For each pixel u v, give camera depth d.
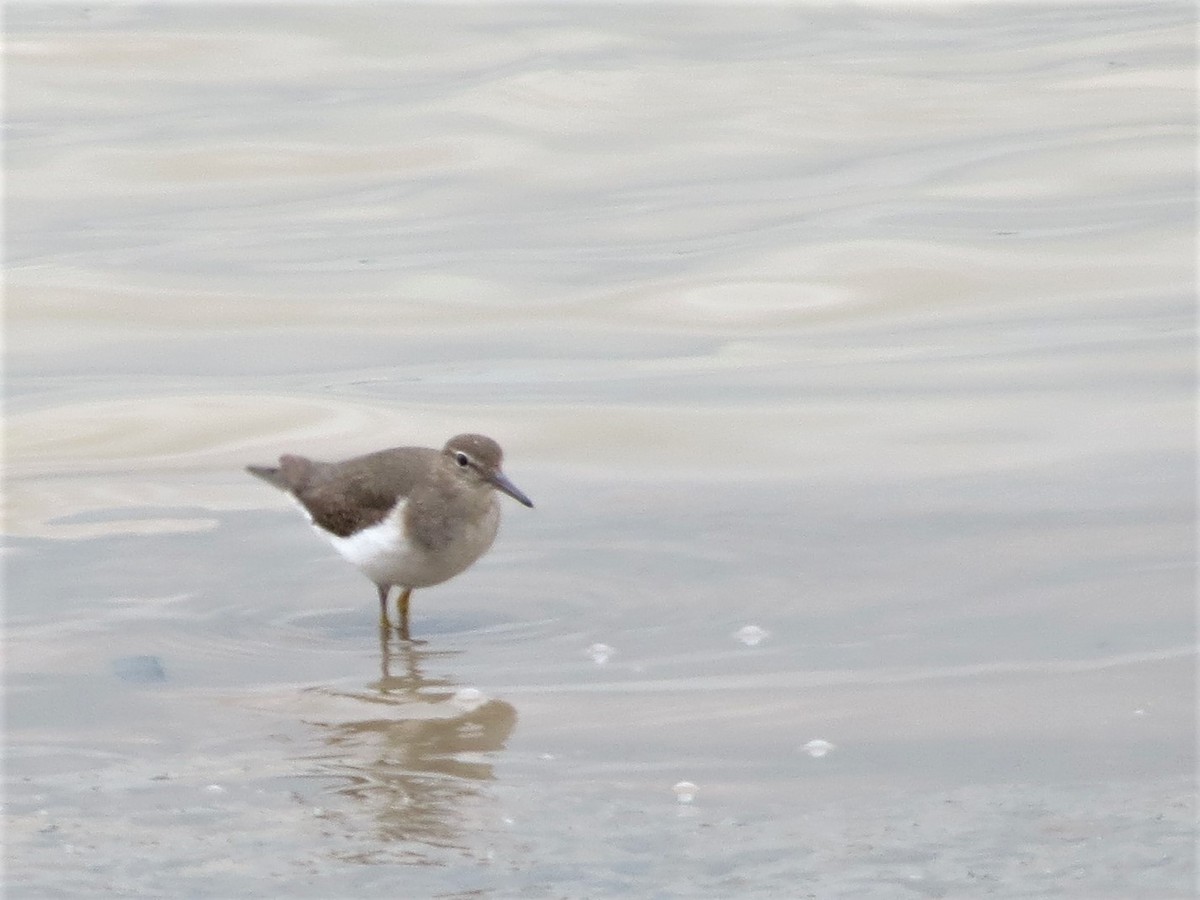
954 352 18.80
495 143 27.17
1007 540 13.75
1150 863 8.52
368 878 8.59
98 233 23.70
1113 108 27.59
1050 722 10.46
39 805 9.54
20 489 15.50
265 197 25.30
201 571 13.67
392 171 26.25
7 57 30.78
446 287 21.52
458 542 12.56
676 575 13.34
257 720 10.85
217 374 18.78
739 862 8.70
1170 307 19.80
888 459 15.77
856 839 8.94
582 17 33.78
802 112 28.16
